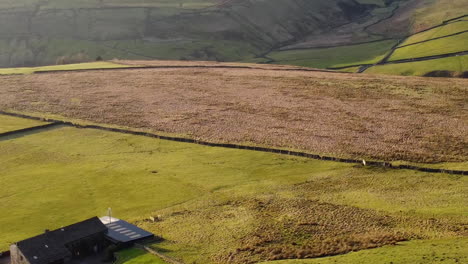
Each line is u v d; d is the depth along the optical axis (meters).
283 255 57.00
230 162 89.38
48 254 57.00
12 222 70.19
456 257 51.84
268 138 98.94
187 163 89.56
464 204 69.31
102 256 60.12
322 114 113.62
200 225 66.56
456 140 96.00
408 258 52.66
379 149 92.12
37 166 90.75
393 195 74.00
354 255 55.38
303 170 85.25
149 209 72.88
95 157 94.06
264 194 76.25
